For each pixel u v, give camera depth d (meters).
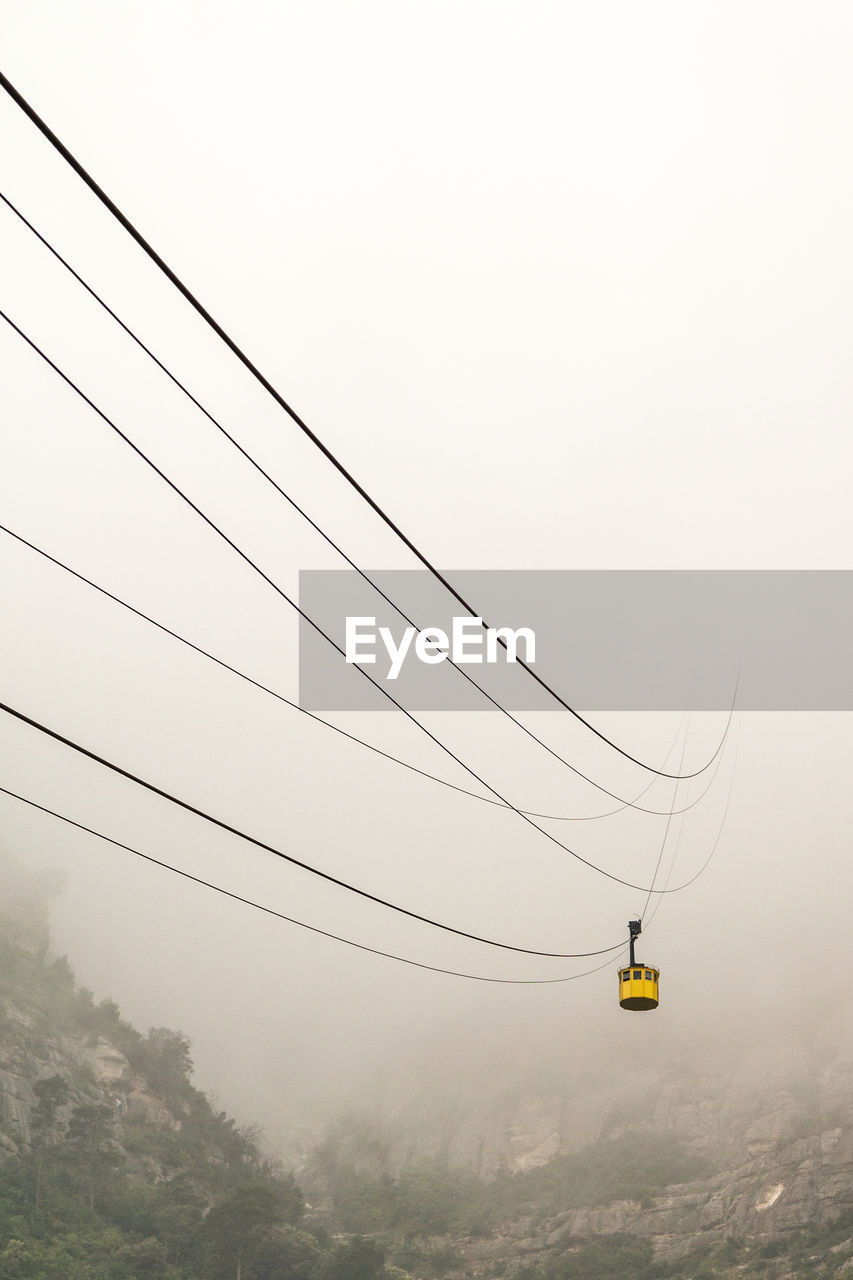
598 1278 161.62
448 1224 194.25
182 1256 124.19
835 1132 173.88
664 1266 160.62
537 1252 178.00
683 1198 179.12
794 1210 160.50
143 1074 181.75
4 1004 167.00
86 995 192.00
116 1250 118.25
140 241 10.47
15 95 9.19
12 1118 139.12
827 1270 139.62
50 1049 165.25
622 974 29.89
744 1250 157.25
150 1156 155.62
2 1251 108.25
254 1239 127.06
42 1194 125.94
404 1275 137.12
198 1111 182.38
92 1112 144.62
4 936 191.50
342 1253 129.50
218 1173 165.88
